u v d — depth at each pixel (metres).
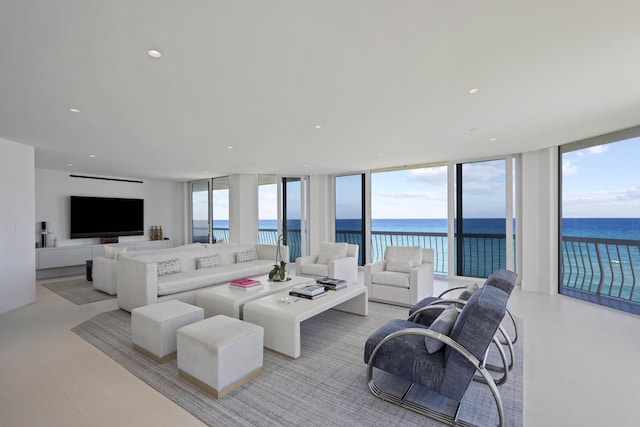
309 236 8.00
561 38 1.83
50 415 1.91
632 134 3.81
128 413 1.93
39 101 2.75
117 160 5.65
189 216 9.27
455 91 2.62
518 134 4.02
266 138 4.14
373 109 3.05
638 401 2.05
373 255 8.12
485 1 1.50
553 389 2.20
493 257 5.70
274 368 2.50
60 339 3.09
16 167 4.17
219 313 3.29
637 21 1.66
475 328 1.80
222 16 1.60
